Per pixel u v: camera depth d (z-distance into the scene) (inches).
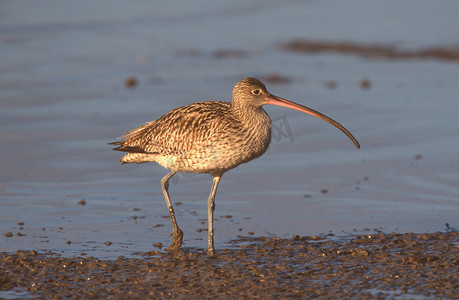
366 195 619.5
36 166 692.1
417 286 427.5
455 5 1574.8
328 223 554.9
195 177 677.9
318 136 801.6
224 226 551.5
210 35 1428.4
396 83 1051.3
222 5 1729.8
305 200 610.2
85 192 628.4
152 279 446.0
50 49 1267.2
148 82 1048.2
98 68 1136.2
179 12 1657.2
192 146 502.0
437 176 664.4
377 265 463.2
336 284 433.4
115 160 718.5
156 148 521.3
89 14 1606.8
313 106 919.7
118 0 1765.5
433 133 802.8
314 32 1424.7
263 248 501.0
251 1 1763.0
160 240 522.0
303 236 526.0
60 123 828.0
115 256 487.8
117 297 418.6
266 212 582.9
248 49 1310.3
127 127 813.9
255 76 1102.4
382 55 1245.1
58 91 978.7
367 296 414.0
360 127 829.8
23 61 1164.5
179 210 589.3
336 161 716.7
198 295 420.2
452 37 1310.3
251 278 445.4
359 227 544.4
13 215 569.0
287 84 1050.1
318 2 1720.0
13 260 470.3
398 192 625.6
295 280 440.8
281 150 758.5
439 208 584.7
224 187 649.6
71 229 541.0
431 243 501.4
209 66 1173.7
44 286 433.4
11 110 877.2
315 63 1204.5
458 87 1018.1
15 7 1631.4
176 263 474.0
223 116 501.4
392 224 549.3
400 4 1627.7
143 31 1455.5
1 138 770.2
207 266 467.8
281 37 1402.6
